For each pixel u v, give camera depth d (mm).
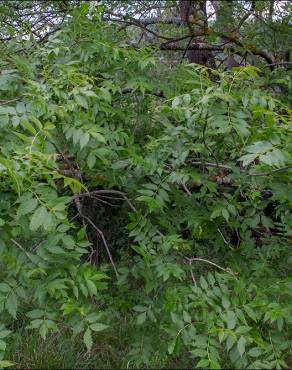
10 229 2205
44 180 2635
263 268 2928
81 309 2236
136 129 3537
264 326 2754
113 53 3148
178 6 6133
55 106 2492
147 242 2830
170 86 3512
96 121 3025
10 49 3453
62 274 2305
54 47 3217
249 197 3045
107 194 3996
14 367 3594
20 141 2555
